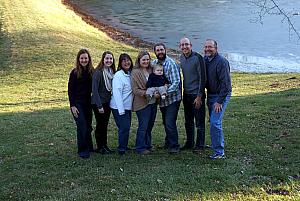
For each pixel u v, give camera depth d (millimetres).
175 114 8883
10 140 10641
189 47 8602
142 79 8734
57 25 33156
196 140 9430
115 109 8805
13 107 16000
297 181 7332
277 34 34062
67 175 7906
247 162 8305
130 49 29219
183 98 9008
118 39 33500
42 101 17156
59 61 24406
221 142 8523
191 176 7621
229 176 7559
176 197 6777
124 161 8562
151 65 8859
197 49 30906
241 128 10773
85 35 32031
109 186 7328
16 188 7426
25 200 6945
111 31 36406
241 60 27875
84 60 8617
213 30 36250
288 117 11641
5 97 18094
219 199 6676
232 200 6625
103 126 9055
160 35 35219
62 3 48625
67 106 15648
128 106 8836
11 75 22328
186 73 8742
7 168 8445
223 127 10898
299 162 8188
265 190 7031
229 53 29500
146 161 8539
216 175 7602
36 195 7105
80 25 36219
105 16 43375
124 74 8734
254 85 19188
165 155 8891
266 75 22250
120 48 29234
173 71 8625
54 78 21719
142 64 8703
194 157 8695
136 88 8750
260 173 7695
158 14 44062
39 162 8711
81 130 8812
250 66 26500
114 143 10008
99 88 8766
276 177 7516
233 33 35000
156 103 8969
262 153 8789
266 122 11273
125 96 8781
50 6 41844
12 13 35094
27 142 10391
